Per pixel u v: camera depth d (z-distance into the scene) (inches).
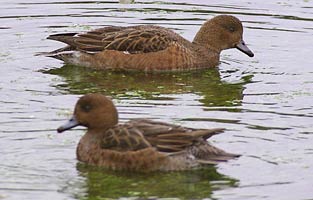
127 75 785.6
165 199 509.0
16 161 560.1
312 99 709.3
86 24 902.4
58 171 548.1
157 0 987.3
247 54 823.7
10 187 521.7
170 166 548.7
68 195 513.7
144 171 550.3
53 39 810.8
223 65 823.1
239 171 550.9
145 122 566.9
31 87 734.5
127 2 976.3
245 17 931.3
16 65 794.8
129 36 804.0
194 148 548.4
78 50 806.5
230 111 674.8
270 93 728.3
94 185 529.0
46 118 646.5
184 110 676.1
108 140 559.5
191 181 536.4
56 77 767.1
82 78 768.9
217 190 522.9
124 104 688.4
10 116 650.8
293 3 977.5
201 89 741.3
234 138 605.9
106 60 799.1
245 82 763.4
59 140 597.3
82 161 563.5
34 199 506.3
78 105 572.7
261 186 528.7
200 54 812.0
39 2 972.6
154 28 820.6
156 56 794.8
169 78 778.2
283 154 577.3
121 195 515.5
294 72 789.9
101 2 978.7
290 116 662.5
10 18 918.4
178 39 813.2
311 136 613.6
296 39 874.8
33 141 594.6
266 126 635.5
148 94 721.0
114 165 553.9
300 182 534.6
